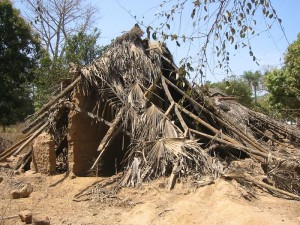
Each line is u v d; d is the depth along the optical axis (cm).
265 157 866
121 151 1084
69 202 788
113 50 1078
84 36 2167
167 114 938
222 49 486
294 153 1009
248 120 1338
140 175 822
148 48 1127
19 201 809
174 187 768
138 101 954
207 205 670
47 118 1108
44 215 705
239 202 666
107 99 1003
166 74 1130
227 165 838
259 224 563
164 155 824
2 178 961
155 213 664
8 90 2097
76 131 993
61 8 1750
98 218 678
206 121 1064
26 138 1107
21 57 2072
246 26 470
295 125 1733
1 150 1538
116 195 782
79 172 994
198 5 469
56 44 2206
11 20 2028
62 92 1029
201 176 780
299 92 1872
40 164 1015
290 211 643
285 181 775
